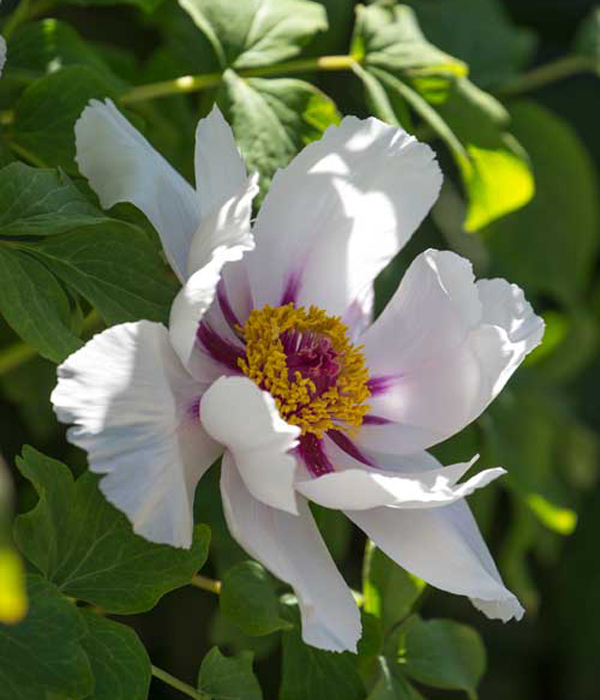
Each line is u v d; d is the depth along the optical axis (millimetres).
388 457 1051
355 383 1048
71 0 1173
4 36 1136
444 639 1093
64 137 1081
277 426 957
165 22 1228
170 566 996
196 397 1000
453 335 1035
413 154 1050
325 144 1042
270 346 1038
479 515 1280
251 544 979
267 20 1136
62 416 943
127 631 986
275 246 1048
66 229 1004
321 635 972
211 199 1022
